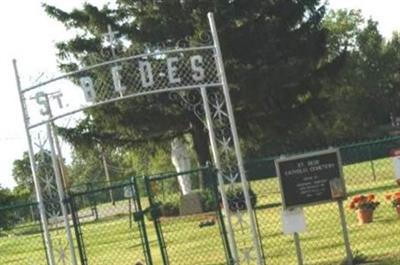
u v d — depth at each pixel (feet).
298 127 130.52
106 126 120.98
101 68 48.57
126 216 123.44
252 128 127.24
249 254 47.91
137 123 118.73
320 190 43.68
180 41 112.98
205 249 65.87
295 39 119.65
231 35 114.42
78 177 233.35
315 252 54.29
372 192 95.14
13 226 111.65
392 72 298.15
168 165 180.55
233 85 114.32
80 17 121.70
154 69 48.93
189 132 124.47
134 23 121.19
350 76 276.82
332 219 71.36
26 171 235.61
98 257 73.26
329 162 43.70
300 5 119.96
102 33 119.96
